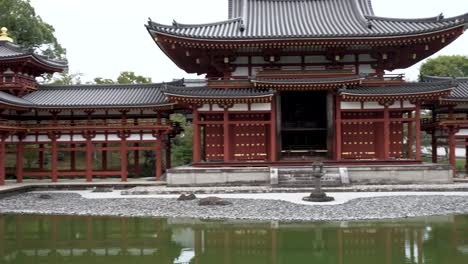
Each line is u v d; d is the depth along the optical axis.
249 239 16.66
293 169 31.20
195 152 33.06
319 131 37.91
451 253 14.27
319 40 32.62
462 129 35.75
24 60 34.62
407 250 14.73
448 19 33.81
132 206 24.08
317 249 15.02
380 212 20.97
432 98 31.91
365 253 14.42
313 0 42.12
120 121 34.81
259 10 41.19
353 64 35.94
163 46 34.09
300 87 32.81
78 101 35.25
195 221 20.17
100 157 57.16
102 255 14.75
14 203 25.83
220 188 29.58
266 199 25.28
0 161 31.89
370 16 38.09
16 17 54.66
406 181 30.77
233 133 35.12
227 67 35.66
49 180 36.53
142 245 16.09
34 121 35.91
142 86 38.62
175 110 38.50
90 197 27.98
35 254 14.94
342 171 30.59
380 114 34.38
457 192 27.70
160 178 35.72
